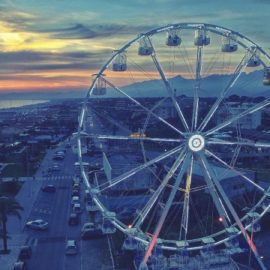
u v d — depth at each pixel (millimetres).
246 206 71625
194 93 49094
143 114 189375
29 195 91062
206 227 61688
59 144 169750
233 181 76250
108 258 58062
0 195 87125
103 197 74250
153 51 49531
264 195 48844
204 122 48594
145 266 45531
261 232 65625
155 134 140375
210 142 48344
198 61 49188
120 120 181125
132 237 46219
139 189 77375
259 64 51125
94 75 48375
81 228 69500
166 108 161875
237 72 50219
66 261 57469
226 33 50312
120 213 70625
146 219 64125
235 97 185125
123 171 79625
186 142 47656
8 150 144625
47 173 113500
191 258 48625
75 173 111500
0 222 62688
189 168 47938
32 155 136250
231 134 144625
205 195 71000
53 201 86500
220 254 48500
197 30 49531
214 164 82062
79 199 84250
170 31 50062
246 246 58031
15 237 65875
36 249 61406
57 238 65625
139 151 110188
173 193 46750
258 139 140500
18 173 113188
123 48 48938
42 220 71125
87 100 48250
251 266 55531
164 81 49688
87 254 59500
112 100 195250
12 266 55375
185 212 48625
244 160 118125
